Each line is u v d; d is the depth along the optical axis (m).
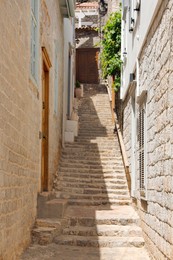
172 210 4.09
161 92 4.79
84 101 17.44
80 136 13.31
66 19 12.97
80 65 22.67
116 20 12.35
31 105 6.07
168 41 4.34
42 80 7.78
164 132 4.58
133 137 8.26
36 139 6.68
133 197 8.17
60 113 11.22
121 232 6.78
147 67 6.04
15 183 4.82
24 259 5.20
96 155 11.62
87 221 7.26
